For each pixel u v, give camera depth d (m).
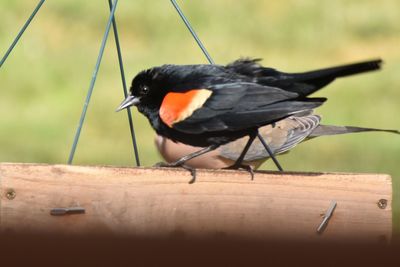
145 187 8.20
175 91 9.69
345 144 21.88
